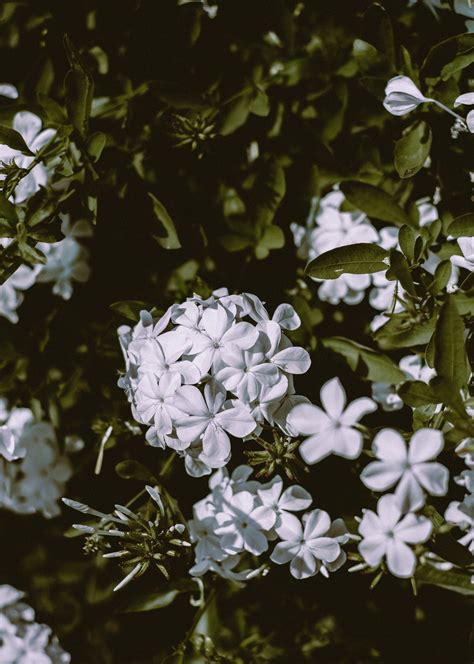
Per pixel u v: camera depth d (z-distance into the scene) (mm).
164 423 484
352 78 563
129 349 502
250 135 572
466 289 504
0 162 535
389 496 449
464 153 536
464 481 507
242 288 571
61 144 545
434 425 491
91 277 597
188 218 577
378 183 562
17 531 632
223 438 479
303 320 542
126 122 568
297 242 575
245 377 478
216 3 573
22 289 601
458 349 457
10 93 581
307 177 570
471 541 505
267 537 507
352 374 543
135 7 567
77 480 594
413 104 502
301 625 581
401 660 577
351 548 513
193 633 558
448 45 517
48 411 597
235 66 571
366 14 521
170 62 568
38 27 576
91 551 533
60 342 597
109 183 565
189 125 557
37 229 539
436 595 565
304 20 571
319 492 528
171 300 574
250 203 567
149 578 593
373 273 533
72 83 528
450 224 497
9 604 607
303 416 449
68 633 626
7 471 596
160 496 515
